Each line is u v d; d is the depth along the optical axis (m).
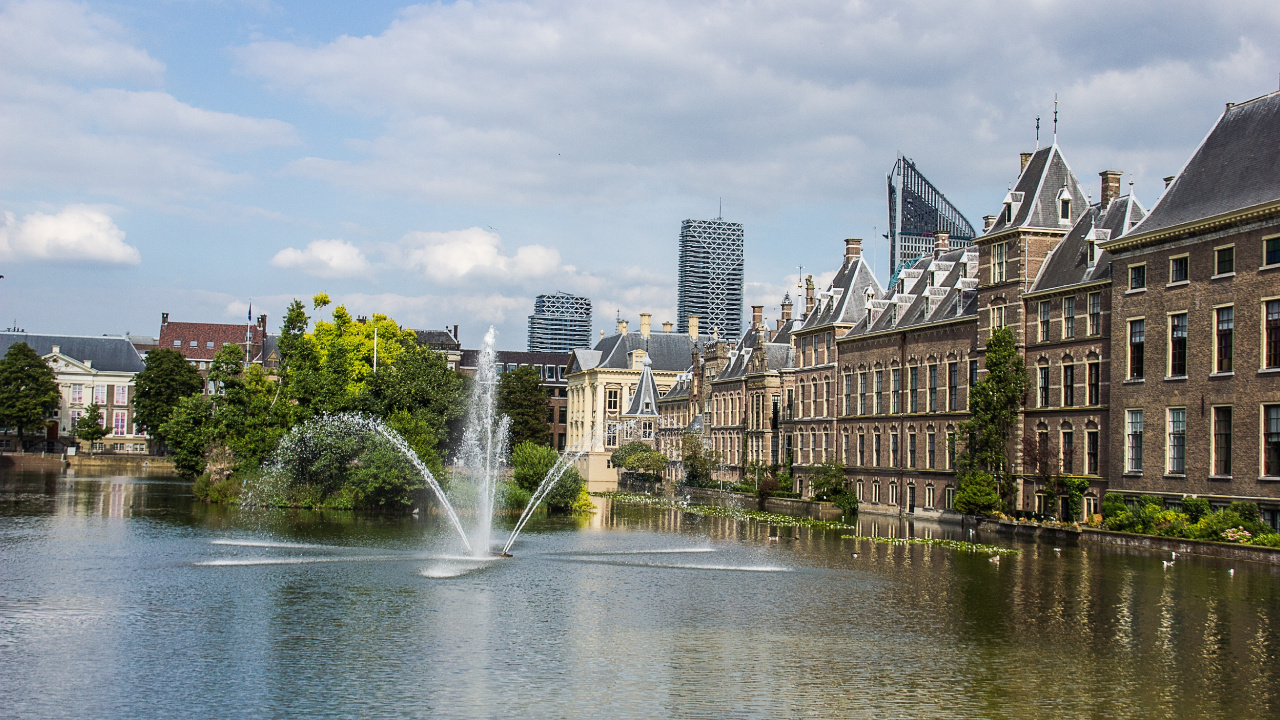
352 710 26.59
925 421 92.38
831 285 115.56
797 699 28.05
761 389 126.19
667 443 163.38
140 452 182.50
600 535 69.19
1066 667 31.53
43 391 160.88
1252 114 63.81
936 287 94.31
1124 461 68.38
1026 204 81.38
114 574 46.50
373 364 116.75
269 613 38.19
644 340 186.62
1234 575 49.59
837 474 100.88
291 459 85.12
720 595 43.50
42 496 91.88
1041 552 59.78
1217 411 61.41
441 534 65.81
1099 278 72.44
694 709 27.06
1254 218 58.84
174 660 31.27
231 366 92.69
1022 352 80.00
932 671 30.97
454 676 29.81
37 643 33.25
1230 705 27.78
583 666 31.11
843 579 48.28
